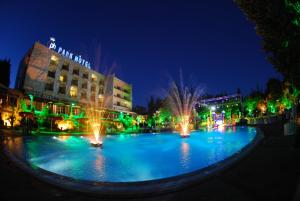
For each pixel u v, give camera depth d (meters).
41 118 28.05
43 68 33.84
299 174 4.45
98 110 40.91
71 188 4.54
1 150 9.11
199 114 54.16
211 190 4.19
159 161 10.76
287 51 5.94
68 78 39.28
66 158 11.11
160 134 26.19
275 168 5.04
